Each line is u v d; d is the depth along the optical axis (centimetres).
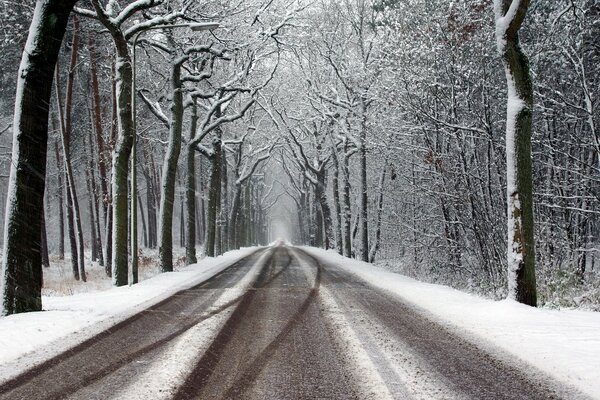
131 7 1541
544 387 480
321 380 500
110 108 3067
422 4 1716
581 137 1543
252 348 627
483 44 1586
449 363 560
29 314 830
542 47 1482
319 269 1875
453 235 2084
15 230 862
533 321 788
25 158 874
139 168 4556
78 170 3647
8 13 1920
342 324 776
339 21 3188
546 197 1666
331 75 3466
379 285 1316
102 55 2372
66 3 897
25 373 528
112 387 480
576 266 1536
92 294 1197
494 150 1634
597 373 515
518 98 998
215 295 1126
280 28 2541
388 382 493
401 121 1952
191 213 2550
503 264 1538
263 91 3938
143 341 668
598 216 1573
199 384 488
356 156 3512
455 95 1714
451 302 998
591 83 1449
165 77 2469
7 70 2514
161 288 1279
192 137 2595
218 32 2255
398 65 1770
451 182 1811
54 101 2933
